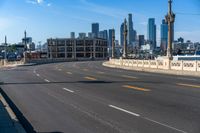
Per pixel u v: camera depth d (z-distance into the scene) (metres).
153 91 18.47
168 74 35.22
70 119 10.99
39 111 12.71
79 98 16.17
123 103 14.16
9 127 9.41
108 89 20.00
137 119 10.69
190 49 163.00
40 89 20.89
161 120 10.42
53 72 41.78
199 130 9.02
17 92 19.38
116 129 9.35
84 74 36.53
